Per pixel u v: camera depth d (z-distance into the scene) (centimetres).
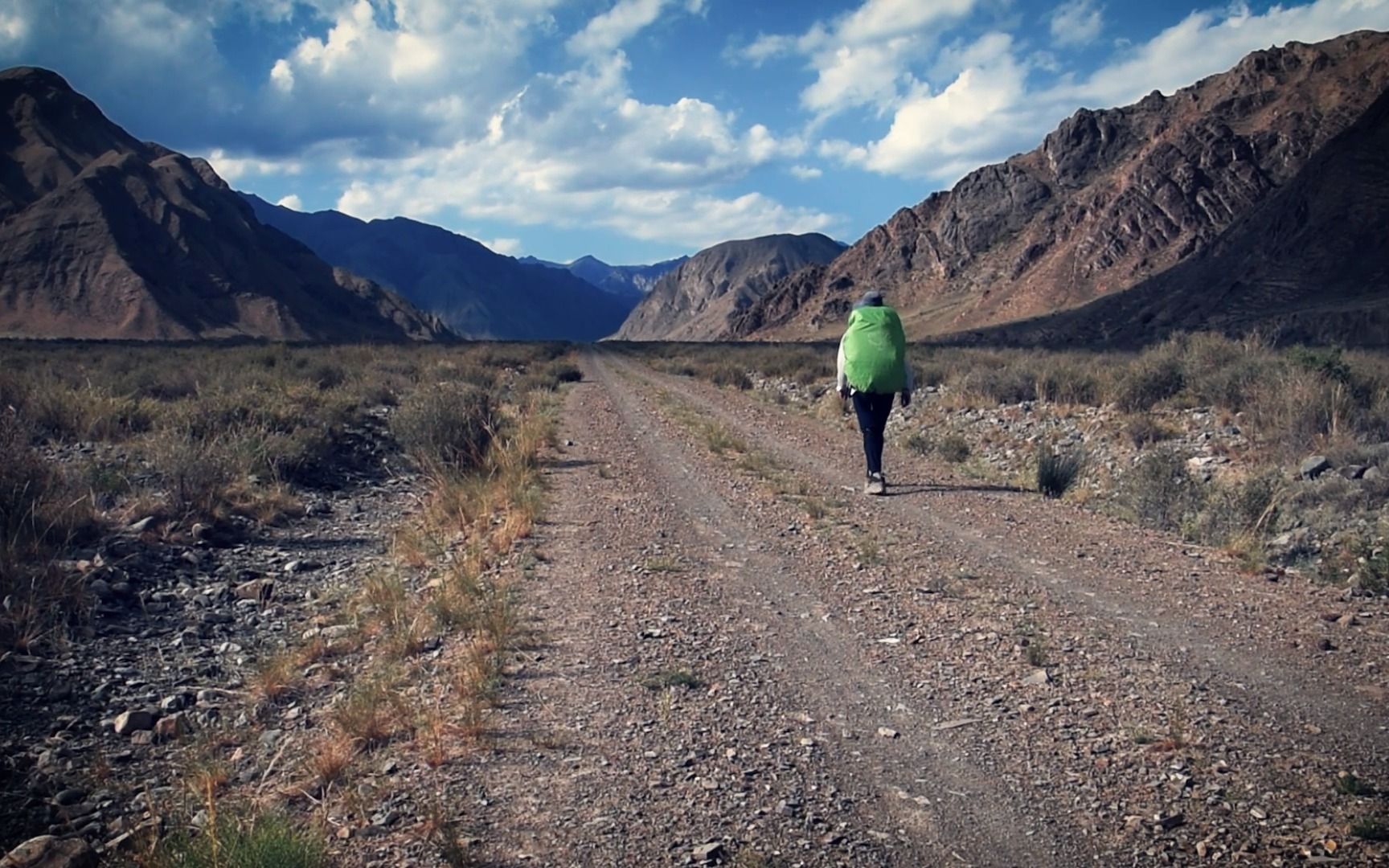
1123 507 1138
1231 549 923
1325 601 757
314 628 766
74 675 653
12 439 978
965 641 677
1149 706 558
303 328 17125
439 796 468
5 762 529
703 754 509
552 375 3562
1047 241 16075
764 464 1441
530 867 407
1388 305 6378
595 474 1385
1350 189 9462
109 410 1581
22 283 15212
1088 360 3102
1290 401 1395
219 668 687
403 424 1538
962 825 437
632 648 670
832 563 892
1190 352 2144
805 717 557
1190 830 425
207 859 402
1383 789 453
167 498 1097
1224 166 13800
